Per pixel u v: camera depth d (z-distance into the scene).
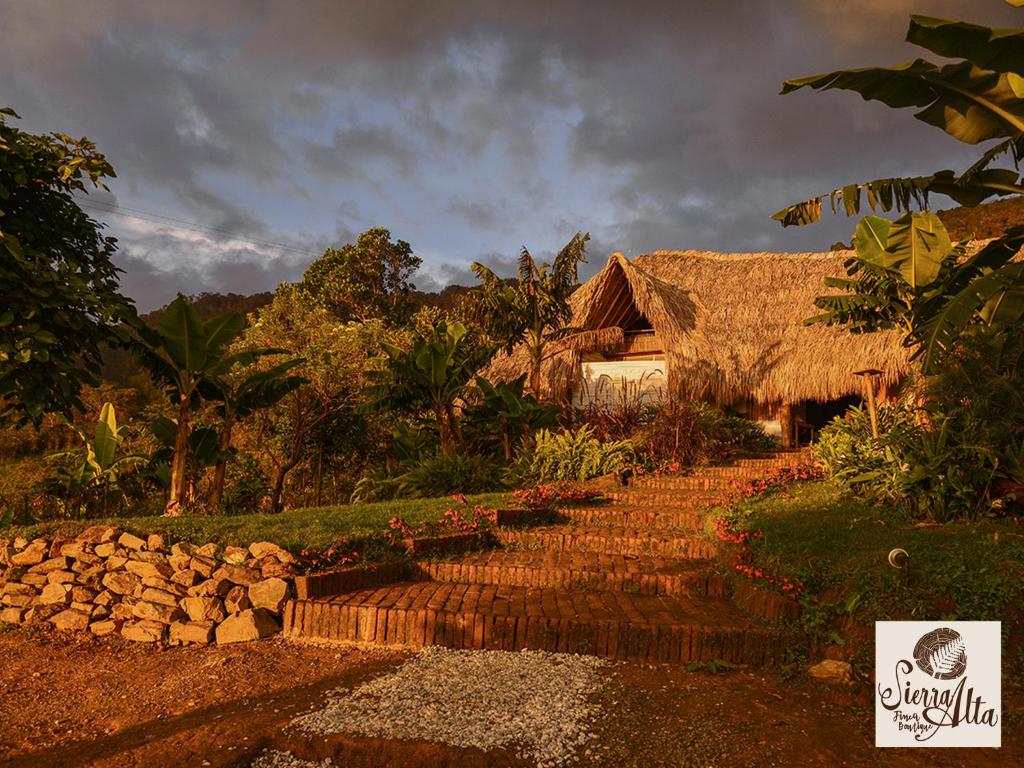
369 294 31.19
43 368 8.59
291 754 3.85
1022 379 7.93
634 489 10.97
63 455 14.31
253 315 19.95
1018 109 5.12
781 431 14.70
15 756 4.01
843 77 5.16
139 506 12.98
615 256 15.21
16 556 7.14
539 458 12.55
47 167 8.98
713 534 7.94
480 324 15.61
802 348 13.83
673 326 14.42
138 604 6.41
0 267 8.24
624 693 4.58
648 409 14.35
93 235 9.89
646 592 6.65
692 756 3.73
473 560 7.52
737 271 16.75
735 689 4.70
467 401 15.69
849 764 3.69
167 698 4.84
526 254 15.20
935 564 5.77
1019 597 5.17
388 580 6.98
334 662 5.41
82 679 5.32
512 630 5.54
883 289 9.46
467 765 3.63
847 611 5.36
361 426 18.14
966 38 4.77
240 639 6.05
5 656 5.92
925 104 5.30
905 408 10.64
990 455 7.41
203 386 11.39
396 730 3.97
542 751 3.75
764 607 5.67
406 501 10.19
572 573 6.86
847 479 9.29
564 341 15.67
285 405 16.73
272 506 16.12
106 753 3.98
